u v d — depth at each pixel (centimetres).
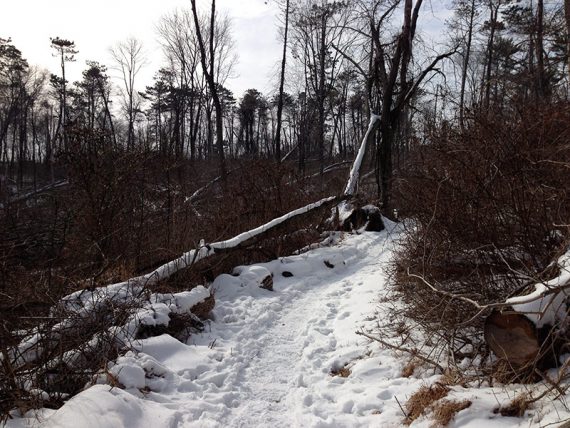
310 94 2812
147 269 679
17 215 670
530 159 410
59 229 663
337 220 1185
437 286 447
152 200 793
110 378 381
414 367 416
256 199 1041
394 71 1381
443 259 459
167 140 872
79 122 743
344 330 545
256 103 4569
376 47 1453
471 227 426
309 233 1040
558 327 325
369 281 728
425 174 511
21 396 342
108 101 4344
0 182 841
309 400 396
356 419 357
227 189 1106
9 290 483
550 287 310
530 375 325
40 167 4062
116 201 701
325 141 4191
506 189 418
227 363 462
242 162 1248
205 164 1639
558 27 1516
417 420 326
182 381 412
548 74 1591
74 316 447
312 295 713
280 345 526
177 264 655
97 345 430
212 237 877
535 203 404
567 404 286
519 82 977
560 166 407
